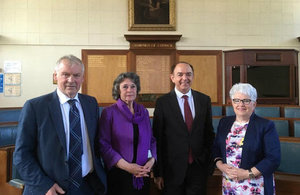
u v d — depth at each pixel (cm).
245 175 156
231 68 736
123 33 745
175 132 199
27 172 144
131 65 741
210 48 750
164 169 203
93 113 173
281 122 370
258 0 753
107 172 186
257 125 166
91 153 164
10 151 216
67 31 736
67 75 157
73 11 738
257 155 163
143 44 739
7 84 724
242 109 167
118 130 180
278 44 754
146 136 186
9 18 724
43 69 732
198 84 747
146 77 743
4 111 490
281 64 716
